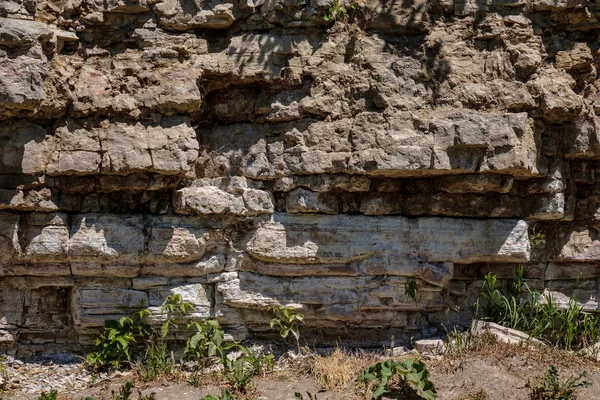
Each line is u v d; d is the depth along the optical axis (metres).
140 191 7.34
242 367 6.84
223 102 7.62
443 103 7.47
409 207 7.61
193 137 7.22
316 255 7.40
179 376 6.89
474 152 7.27
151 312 7.27
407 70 7.40
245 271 7.45
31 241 7.11
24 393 6.68
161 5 7.24
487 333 7.15
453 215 7.63
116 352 7.14
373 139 7.27
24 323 7.29
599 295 7.86
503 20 7.58
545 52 7.67
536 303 7.69
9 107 6.77
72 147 7.05
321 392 6.55
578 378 6.34
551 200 7.63
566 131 7.64
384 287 7.50
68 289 7.43
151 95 7.13
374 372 6.36
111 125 7.11
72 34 7.20
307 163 7.34
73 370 7.13
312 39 7.47
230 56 7.38
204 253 7.41
